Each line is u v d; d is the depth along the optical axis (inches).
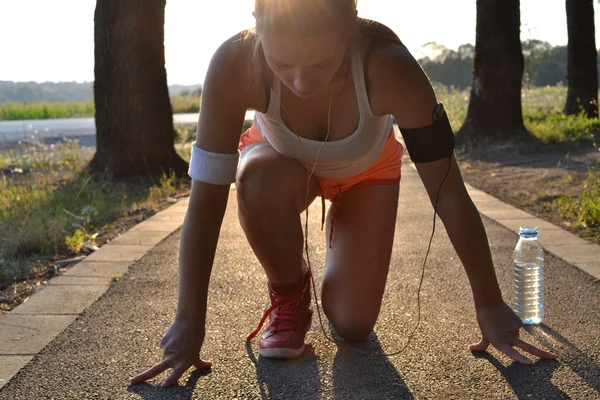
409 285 157.2
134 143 358.0
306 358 115.0
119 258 191.5
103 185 321.4
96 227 243.6
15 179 361.4
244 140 119.9
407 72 95.3
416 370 108.7
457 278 162.6
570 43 572.7
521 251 130.9
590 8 567.2
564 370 106.8
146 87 358.0
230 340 124.3
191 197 102.8
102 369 113.0
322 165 110.5
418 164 102.8
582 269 166.6
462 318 133.0
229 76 97.5
